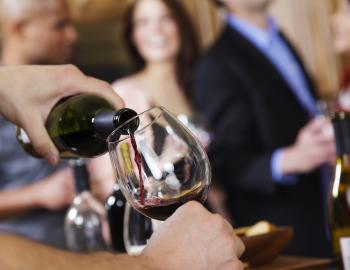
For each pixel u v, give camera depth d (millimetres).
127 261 1024
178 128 1153
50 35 3184
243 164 3320
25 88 1336
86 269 962
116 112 1226
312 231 3373
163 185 1138
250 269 1518
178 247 1073
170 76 3832
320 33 5297
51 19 3174
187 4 4754
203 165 1162
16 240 910
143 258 1046
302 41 5266
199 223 1083
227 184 3367
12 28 3164
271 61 3514
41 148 1352
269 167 3266
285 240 1530
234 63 3428
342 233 1602
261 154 3330
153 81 3826
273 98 3443
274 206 3357
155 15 3787
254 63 3479
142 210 1156
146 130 1134
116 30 4254
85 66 4141
